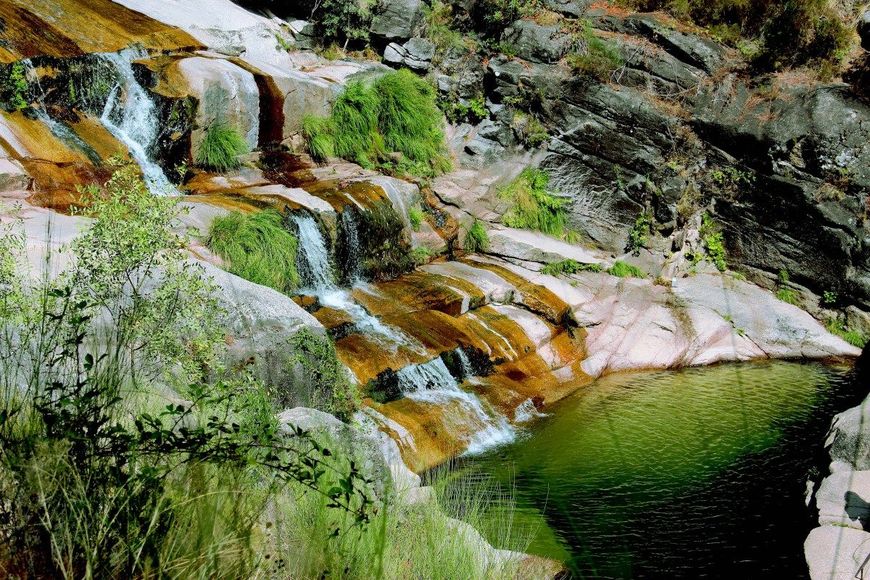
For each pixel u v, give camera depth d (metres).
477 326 10.17
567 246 12.78
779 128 12.61
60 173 8.66
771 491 7.06
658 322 11.53
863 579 5.08
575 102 13.29
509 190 12.94
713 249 13.12
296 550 3.29
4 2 10.16
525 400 9.27
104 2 11.68
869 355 10.98
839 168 12.26
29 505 2.52
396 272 10.97
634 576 5.68
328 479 3.94
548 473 7.50
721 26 14.16
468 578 4.08
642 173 13.02
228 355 6.22
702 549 6.07
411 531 4.23
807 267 12.48
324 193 10.50
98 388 3.21
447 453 7.89
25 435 2.71
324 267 9.85
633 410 9.23
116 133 10.12
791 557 5.96
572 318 11.11
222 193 9.87
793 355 11.47
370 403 8.07
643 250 12.92
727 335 11.58
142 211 4.90
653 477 7.39
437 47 14.23
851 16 13.95
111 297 4.54
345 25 14.09
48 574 2.50
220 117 10.65
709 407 9.29
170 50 11.27
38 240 6.25
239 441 3.28
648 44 13.71
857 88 12.82
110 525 2.54
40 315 3.64
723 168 13.02
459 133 13.88
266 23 13.58
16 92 9.07
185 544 2.76
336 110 12.37
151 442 2.91
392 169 12.48
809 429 8.56
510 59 13.85
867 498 6.09
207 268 6.82
